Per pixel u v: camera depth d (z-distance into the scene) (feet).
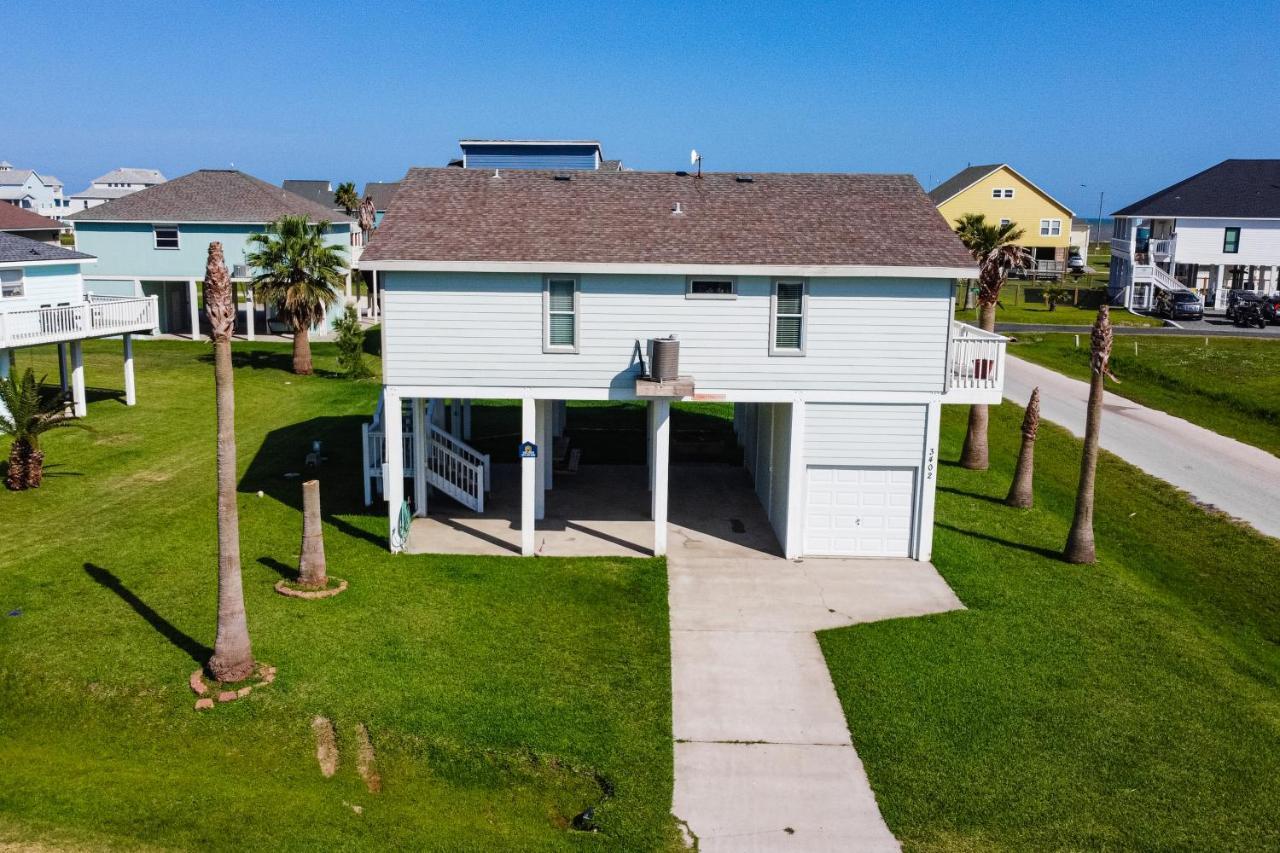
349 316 132.26
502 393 66.80
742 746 47.14
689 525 76.02
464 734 46.37
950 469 93.35
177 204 158.92
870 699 51.19
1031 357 156.46
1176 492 89.56
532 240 66.74
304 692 48.83
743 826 41.70
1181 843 40.81
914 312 66.18
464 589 61.82
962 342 68.54
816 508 69.67
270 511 74.79
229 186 164.66
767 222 70.69
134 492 78.59
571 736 46.88
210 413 107.65
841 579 66.28
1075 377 142.72
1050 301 213.46
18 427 77.20
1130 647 57.26
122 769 43.47
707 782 44.42
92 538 67.77
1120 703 51.13
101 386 119.03
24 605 56.80
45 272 107.45
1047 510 83.20
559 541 71.56
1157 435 110.83
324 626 55.47
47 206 557.74
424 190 74.18
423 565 65.46
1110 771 45.47
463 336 65.92
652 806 42.68
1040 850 40.37
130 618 55.52
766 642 57.06
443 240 66.23
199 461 88.33
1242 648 60.03
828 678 53.31
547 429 83.56
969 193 260.83
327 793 43.04
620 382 67.00
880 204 74.38
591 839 40.70
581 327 66.08
